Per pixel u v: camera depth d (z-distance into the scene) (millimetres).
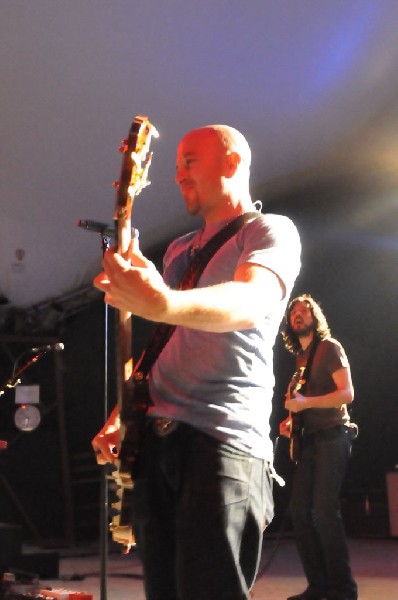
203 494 2410
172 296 2059
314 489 6301
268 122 11766
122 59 9438
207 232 2773
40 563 8445
